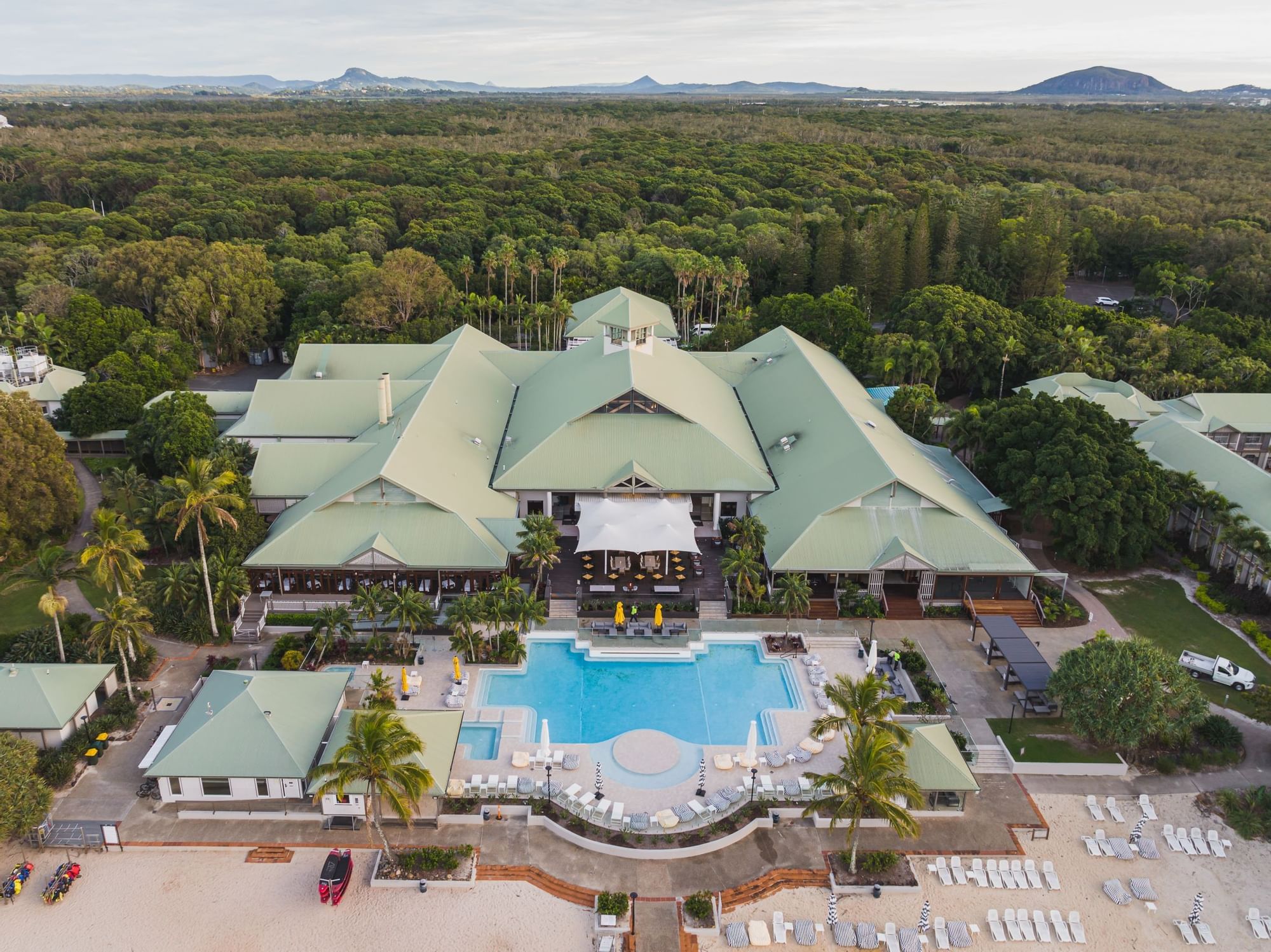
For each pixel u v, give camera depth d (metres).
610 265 187.50
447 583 80.25
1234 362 128.38
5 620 77.38
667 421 94.31
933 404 112.81
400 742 51.53
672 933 49.66
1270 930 50.50
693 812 57.53
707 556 88.19
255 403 105.81
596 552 86.50
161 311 146.25
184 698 68.06
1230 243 177.00
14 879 51.53
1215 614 82.31
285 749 58.00
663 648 74.69
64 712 61.94
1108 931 50.50
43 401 119.25
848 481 84.81
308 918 50.31
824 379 107.31
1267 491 89.44
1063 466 86.81
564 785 60.22
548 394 107.25
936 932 50.00
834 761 63.47
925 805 58.62
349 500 82.00
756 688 71.31
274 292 155.00
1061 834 57.59
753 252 187.88
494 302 160.12
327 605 78.50
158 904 51.03
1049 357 130.50
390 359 120.62
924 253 170.25
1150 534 86.31
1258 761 64.31
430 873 53.09
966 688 71.00
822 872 54.28
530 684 70.88
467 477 88.12
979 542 81.50
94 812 57.53
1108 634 75.75
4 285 163.25
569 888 52.72
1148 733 60.75
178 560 86.56
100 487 104.69
